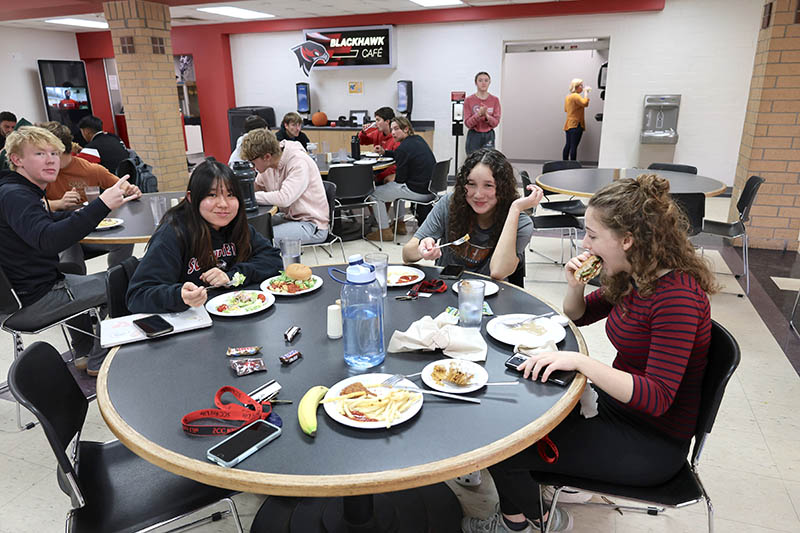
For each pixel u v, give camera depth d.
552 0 6.87
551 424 1.08
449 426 1.07
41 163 2.26
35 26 9.05
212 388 1.21
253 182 3.10
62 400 1.31
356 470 0.94
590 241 1.34
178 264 1.76
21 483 1.91
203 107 9.40
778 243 4.62
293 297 1.78
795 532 1.65
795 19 4.13
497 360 1.34
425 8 7.53
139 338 1.45
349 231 5.39
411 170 4.91
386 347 1.40
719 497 1.80
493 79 7.77
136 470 1.36
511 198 1.96
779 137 4.41
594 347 2.91
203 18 8.26
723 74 6.64
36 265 2.29
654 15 6.71
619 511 1.76
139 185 4.25
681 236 1.26
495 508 1.72
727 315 3.26
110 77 10.54
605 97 7.18
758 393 2.42
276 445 1.01
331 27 8.17
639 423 1.39
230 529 1.70
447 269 1.96
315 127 8.10
